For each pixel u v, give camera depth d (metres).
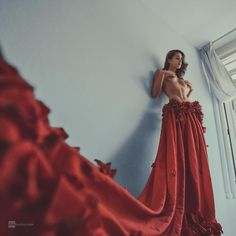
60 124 0.83
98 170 0.59
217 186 1.52
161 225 0.77
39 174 0.32
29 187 0.29
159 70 1.31
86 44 1.03
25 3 0.87
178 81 1.34
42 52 0.86
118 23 1.25
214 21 1.70
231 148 1.78
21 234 0.32
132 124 1.10
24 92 0.35
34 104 0.35
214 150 1.64
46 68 0.85
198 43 1.90
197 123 1.14
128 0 1.39
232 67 1.99
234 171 1.71
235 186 1.65
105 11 1.20
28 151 0.31
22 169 0.29
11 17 0.81
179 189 0.94
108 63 1.10
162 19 1.65
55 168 0.35
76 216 0.33
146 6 1.53
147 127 1.17
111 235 0.52
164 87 1.30
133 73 1.21
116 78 1.11
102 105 1.00
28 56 0.82
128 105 1.12
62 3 1.00
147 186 0.94
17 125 0.31
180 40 1.77
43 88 0.82
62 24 0.97
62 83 0.89
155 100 1.27
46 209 0.31
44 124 0.38
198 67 1.84
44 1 0.94
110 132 0.99
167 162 0.96
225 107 1.91
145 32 1.42
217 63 1.84
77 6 1.06
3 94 0.32
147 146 1.13
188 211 0.97
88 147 0.89
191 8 1.59
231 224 1.48
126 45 1.24
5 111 0.31
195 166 1.02
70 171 0.37
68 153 0.39
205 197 1.03
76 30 1.02
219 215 1.42
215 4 1.57
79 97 0.92
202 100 1.71
